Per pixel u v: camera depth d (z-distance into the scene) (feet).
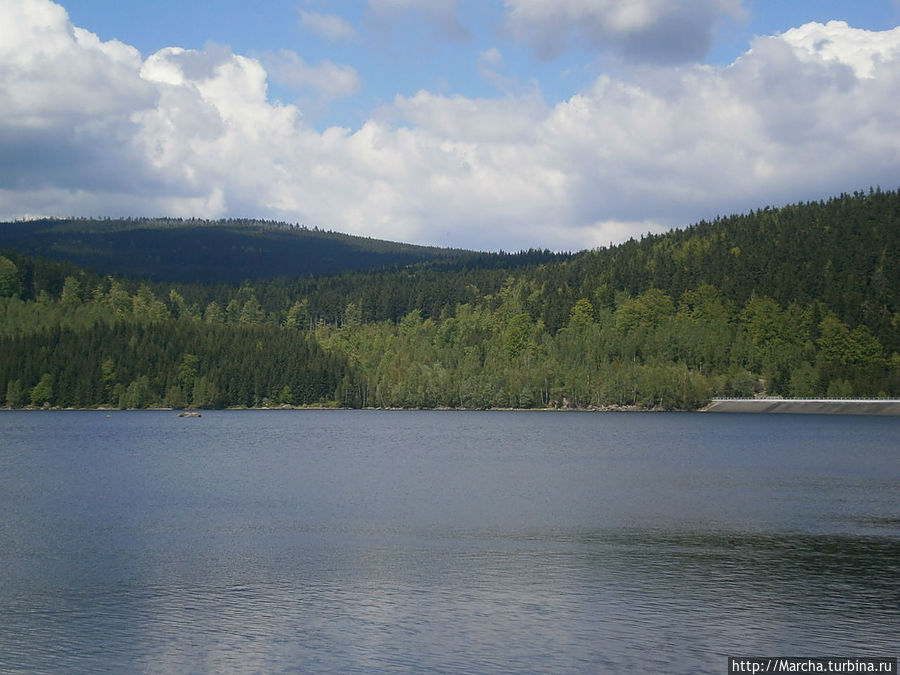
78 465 355.15
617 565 169.99
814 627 133.28
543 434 575.79
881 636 129.70
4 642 127.34
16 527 209.05
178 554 179.22
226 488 281.54
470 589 153.38
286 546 187.11
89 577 160.76
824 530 205.26
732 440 515.50
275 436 548.31
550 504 246.47
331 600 146.72
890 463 369.30
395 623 135.13
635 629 132.46
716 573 163.84
